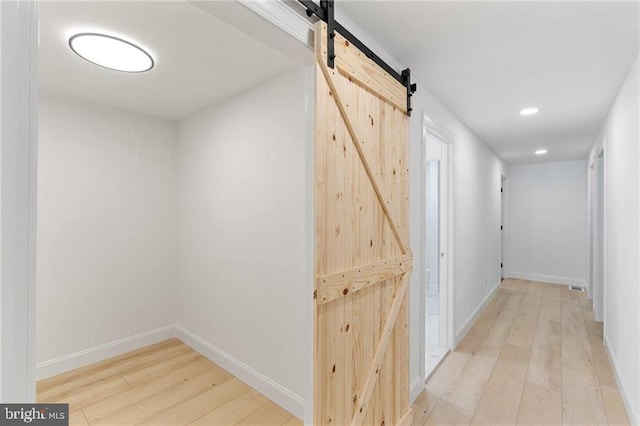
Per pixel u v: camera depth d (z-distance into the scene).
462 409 2.10
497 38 1.73
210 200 2.81
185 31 1.66
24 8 0.61
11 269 0.60
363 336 1.58
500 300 4.70
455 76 2.21
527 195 6.05
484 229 4.32
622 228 2.39
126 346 2.93
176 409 2.12
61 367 2.55
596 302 3.80
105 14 1.51
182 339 3.17
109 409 2.11
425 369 2.58
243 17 1.06
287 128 2.12
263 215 2.29
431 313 4.07
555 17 1.53
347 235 1.45
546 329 3.52
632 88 2.07
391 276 1.80
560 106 2.81
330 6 1.33
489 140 4.12
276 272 2.20
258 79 2.24
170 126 3.22
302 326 2.03
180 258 3.21
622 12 1.48
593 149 4.24
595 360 2.77
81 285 2.67
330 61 1.33
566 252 5.69
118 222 2.88
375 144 1.66
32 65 0.62
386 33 1.69
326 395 1.33
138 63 1.99
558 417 2.01
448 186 3.01
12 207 0.60
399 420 1.88
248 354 2.41
